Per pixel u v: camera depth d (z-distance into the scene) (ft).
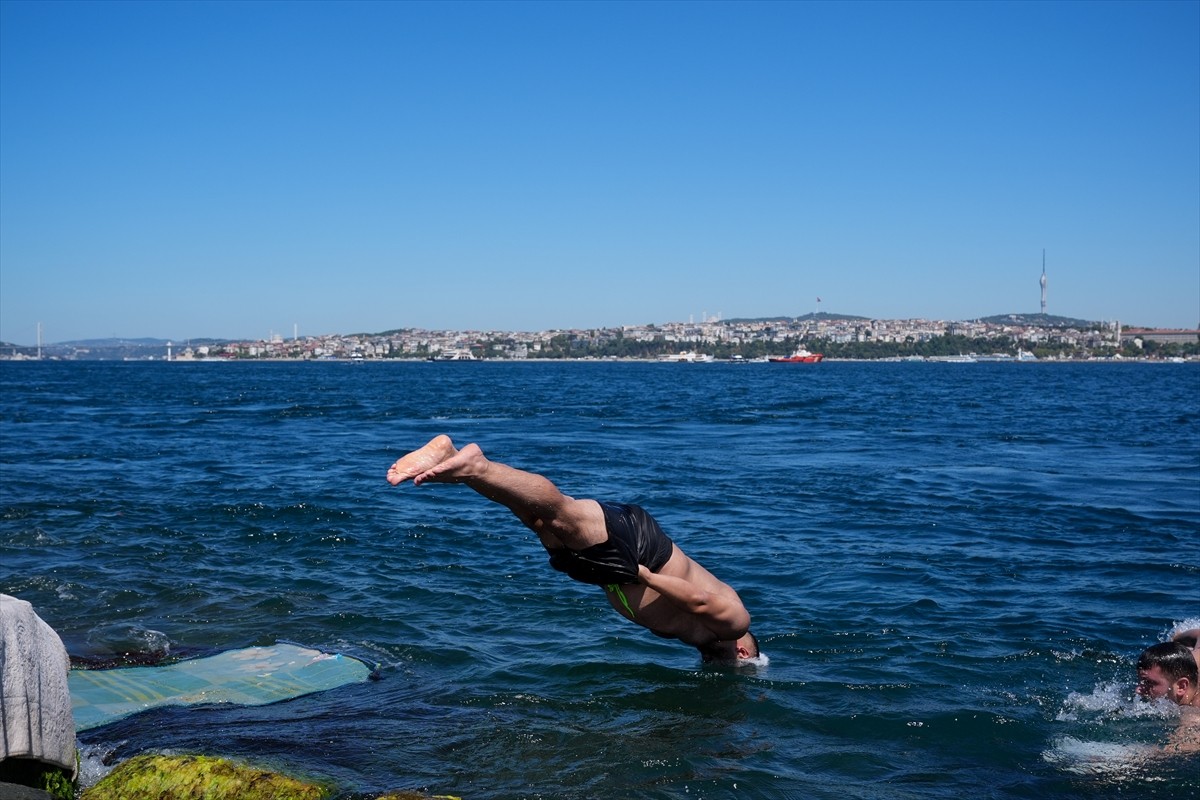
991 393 204.33
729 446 81.51
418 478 17.08
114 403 150.82
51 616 27.94
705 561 35.24
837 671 23.32
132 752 18.62
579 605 29.25
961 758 18.38
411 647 25.34
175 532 40.06
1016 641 25.55
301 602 29.55
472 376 354.74
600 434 94.63
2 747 13.43
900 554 36.40
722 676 23.00
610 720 20.36
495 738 19.36
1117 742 19.13
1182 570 33.76
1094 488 55.11
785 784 17.17
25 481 55.16
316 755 18.48
